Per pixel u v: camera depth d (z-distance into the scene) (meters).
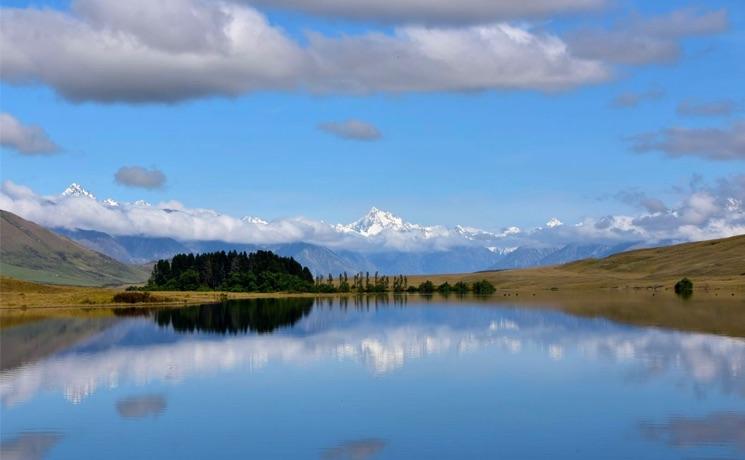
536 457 45.41
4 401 61.28
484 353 86.25
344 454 46.59
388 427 52.25
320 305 195.38
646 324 117.00
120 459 46.19
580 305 175.50
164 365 79.38
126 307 189.75
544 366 76.12
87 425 53.50
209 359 83.69
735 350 83.94
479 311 159.38
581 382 67.00
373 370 75.00
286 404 59.34
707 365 74.56
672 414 54.81
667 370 72.12
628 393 61.97
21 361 82.62
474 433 50.59
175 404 59.69
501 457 45.53
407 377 70.69
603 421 53.12
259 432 51.31
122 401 60.94
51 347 95.25
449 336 105.06
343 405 58.81
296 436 50.38
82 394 63.78
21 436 51.00
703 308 153.38
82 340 103.06
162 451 47.59
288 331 115.19
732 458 44.66
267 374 73.12
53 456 46.84
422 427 52.19
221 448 47.94
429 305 189.50
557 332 108.00
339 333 111.31
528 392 62.94
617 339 96.50
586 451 46.44
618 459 44.84
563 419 53.91
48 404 60.00
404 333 110.25
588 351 86.00
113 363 80.88
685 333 101.88
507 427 51.94
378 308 177.50
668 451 46.12
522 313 150.25
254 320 139.12
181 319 142.75
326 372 74.06
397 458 45.75
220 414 56.31
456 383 67.38
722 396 60.41
